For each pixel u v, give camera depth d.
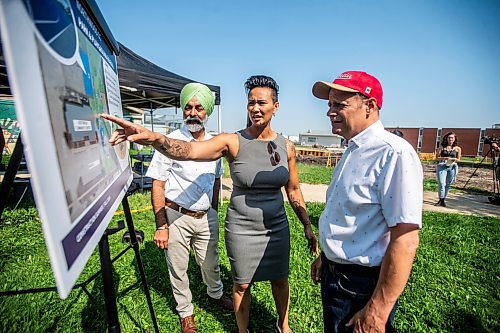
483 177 14.61
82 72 1.04
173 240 2.19
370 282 1.33
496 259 3.88
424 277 3.31
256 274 1.99
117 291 2.81
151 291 2.84
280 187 2.01
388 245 1.21
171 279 2.26
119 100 1.86
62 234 0.68
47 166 0.65
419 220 1.14
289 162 2.20
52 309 2.48
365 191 1.28
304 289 3.00
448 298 2.91
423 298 2.88
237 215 1.95
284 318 2.27
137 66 5.75
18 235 4.30
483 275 3.44
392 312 1.37
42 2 0.72
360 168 1.31
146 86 5.39
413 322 2.51
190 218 2.21
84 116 1.01
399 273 1.15
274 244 1.99
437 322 2.54
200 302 2.74
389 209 1.19
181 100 2.23
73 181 0.81
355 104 1.33
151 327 2.37
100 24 1.34
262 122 1.87
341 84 1.34
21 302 2.49
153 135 1.30
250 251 1.94
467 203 7.97
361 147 1.32
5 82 3.59
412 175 1.15
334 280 1.45
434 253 4.04
